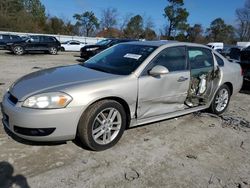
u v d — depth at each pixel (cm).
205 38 6794
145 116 437
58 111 343
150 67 434
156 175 342
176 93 474
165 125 504
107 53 506
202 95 532
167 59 464
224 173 360
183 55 493
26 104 344
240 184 337
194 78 505
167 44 475
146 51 456
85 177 325
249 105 716
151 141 432
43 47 2134
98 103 370
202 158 394
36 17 6031
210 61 550
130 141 426
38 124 339
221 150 425
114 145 405
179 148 418
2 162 341
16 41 2033
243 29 6531
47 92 348
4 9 5741
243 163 390
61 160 356
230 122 553
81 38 4072
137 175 338
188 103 510
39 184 306
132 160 371
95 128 377
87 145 375
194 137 464
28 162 345
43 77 402
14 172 323
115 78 397
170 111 478
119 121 400
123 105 407
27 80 397
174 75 462
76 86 362
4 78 880
